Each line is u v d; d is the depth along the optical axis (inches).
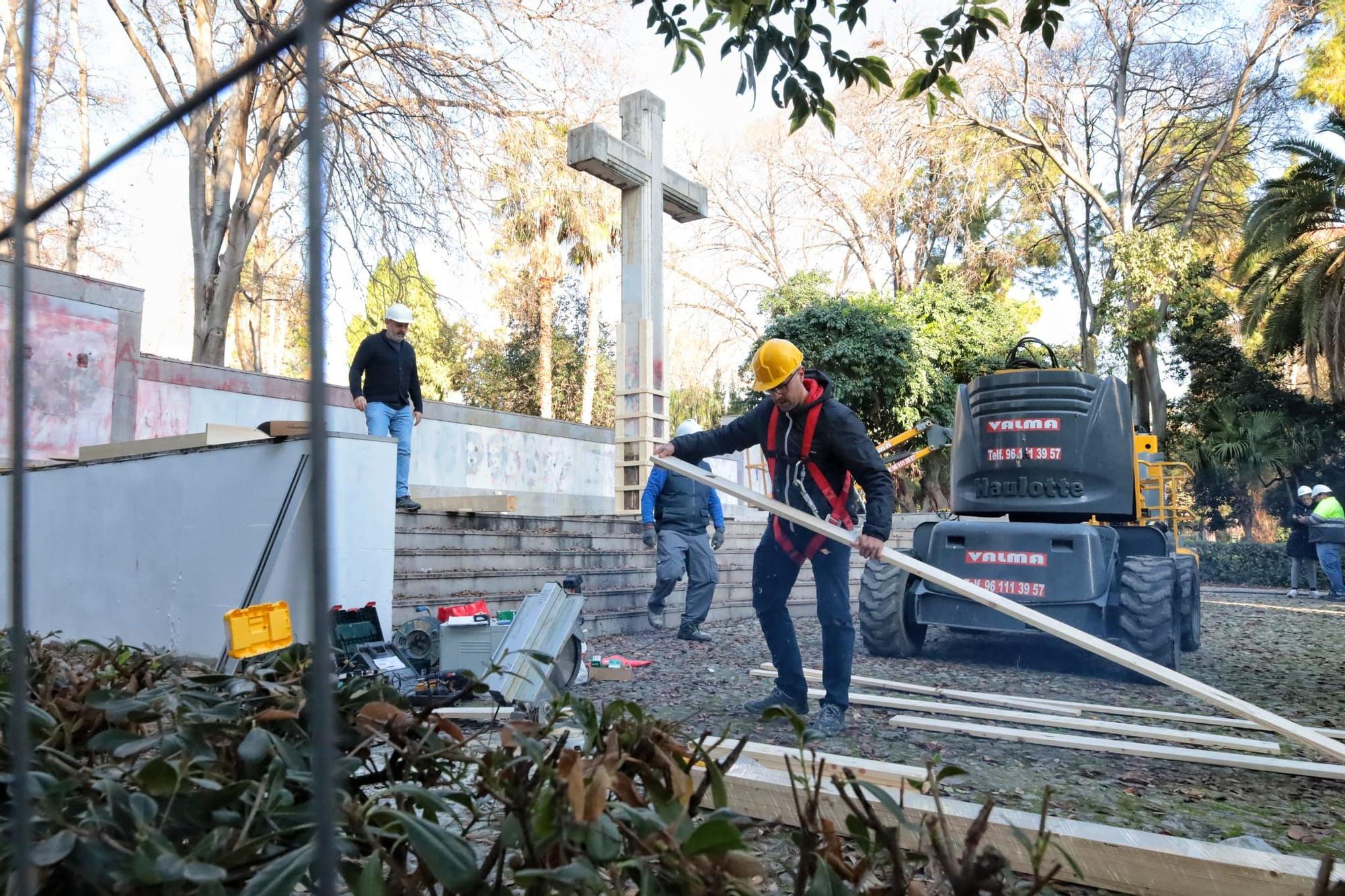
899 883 39.9
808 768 106.0
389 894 41.3
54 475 237.6
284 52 31.2
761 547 174.2
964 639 317.7
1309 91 984.9
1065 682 234.8
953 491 285.1
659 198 435.8
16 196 37.8
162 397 385.7
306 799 46.7
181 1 550.0
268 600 178.7
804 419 163.6
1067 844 86.1
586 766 40.4
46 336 322.7
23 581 35.4
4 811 45.8
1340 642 333.1
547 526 325.4
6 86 377.7
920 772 113.4
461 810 79.1
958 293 907.4
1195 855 80.8
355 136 550.9
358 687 52.7
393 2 526.6
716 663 249.9
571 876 34.9
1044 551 250.5
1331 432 1036.5
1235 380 1090.1
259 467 187.8
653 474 297.3
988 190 1139.9
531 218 940.0
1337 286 951.0
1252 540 1078.4
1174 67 1053.8
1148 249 1002.1
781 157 1210.0
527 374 1317.7
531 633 166.2
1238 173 1146.7
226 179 572.4
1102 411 261.6
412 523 278.5
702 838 37.6
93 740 48.9
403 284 601.3
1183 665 269.0
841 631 166.1
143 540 210.4
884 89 1032.8
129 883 37.1
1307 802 126.0
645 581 350.3
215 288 585.9
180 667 67.2
